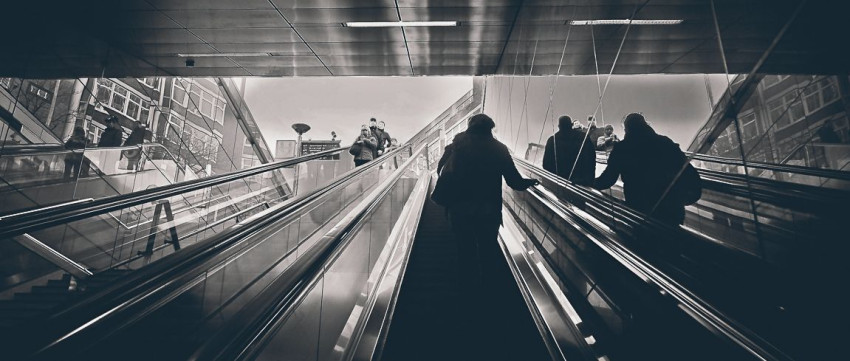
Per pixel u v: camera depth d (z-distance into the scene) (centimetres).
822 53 123
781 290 138
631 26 406
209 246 219
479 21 589
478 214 292
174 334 230
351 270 425
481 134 322
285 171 1084
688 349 190
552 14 534
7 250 375
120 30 624
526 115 752
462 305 306
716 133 182
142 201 348
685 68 219
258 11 571
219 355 134
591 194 345
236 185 861
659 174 235
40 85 568
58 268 412
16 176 463
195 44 671
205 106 943
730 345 145
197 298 275
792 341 131
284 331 242
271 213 312
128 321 143
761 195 151
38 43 612
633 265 225
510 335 278
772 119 144
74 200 537
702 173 194
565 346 238
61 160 527
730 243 168
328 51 700
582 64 484
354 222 344
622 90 330
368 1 542
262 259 410
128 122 709
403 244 487
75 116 605
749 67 159
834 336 118
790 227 136
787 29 137
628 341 225
